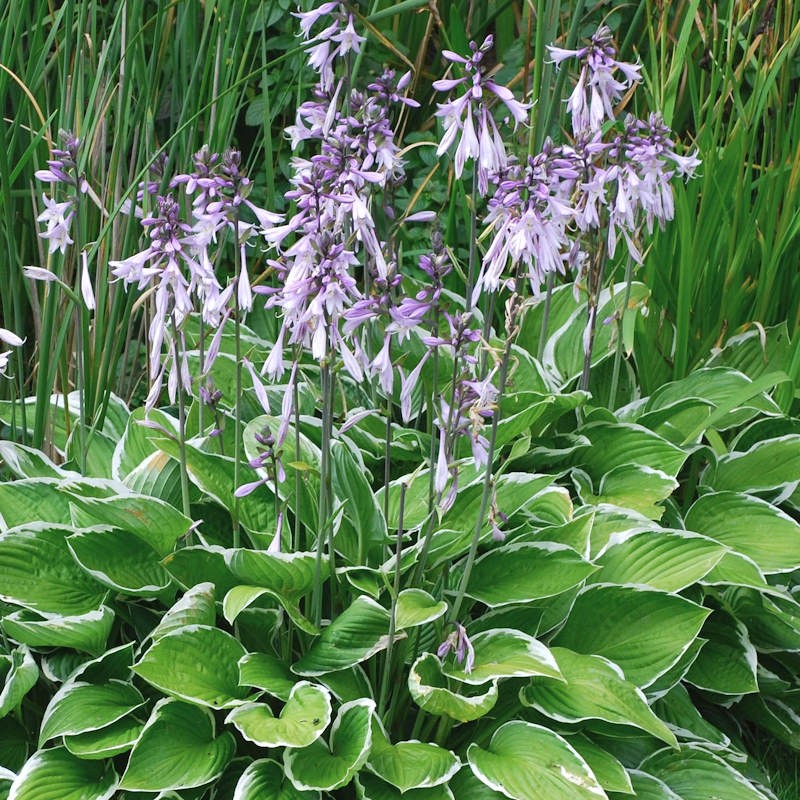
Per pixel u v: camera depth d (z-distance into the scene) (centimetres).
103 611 226
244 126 324
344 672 226
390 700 231
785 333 273
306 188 213
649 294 266
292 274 210
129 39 252
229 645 225
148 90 255
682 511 264
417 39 314
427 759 219
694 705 251
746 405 265
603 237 248
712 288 276
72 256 257
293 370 219
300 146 276
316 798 217
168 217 214
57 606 229
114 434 258
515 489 240
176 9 274
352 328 214
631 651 233
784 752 252
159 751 219
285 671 225
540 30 252
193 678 221
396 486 244
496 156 218
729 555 241
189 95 254
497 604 230
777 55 274
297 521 227
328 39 227
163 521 227
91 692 224
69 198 226
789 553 246
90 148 247
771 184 276
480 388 216
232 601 219
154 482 239
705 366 273
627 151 239
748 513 251
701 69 292
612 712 222
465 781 223
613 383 260
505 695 231
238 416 230
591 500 249
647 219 249
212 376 257
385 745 221
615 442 254
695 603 232
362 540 235
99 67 246
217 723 226
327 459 221
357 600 226
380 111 221
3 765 228
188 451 236
